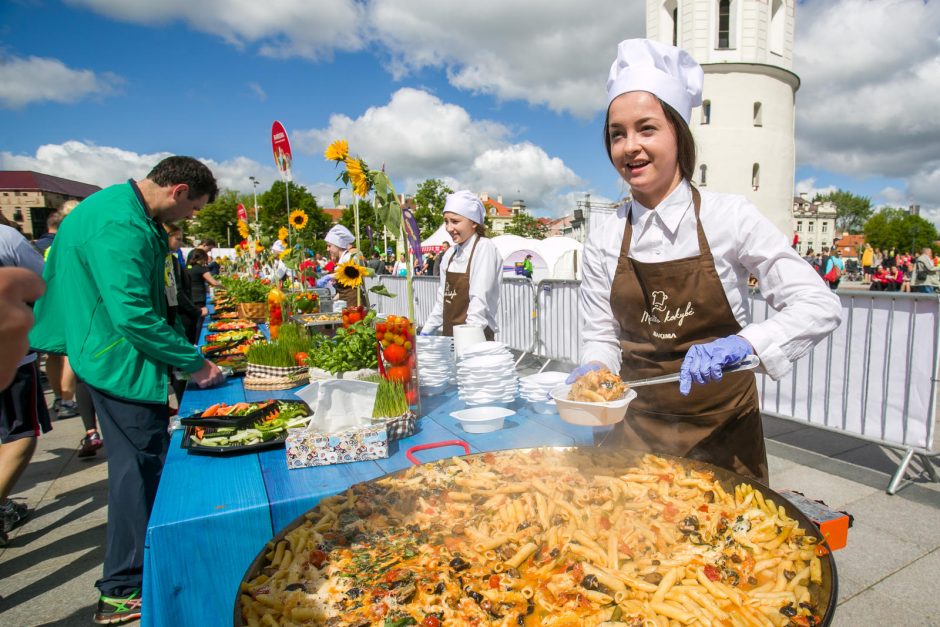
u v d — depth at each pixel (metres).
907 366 3.50
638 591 1.04
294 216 4.91
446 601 1.03
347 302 6.05
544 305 6.61
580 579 1.07
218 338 4.25
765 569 1.08
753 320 4.50
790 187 31.23
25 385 3.07
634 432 1.84
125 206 2.24
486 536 1.25
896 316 3.54
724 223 1.59
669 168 1.63
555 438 1.99
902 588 2.52
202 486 1.61
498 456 1.66
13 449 3.05
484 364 2.30
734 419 1.71
